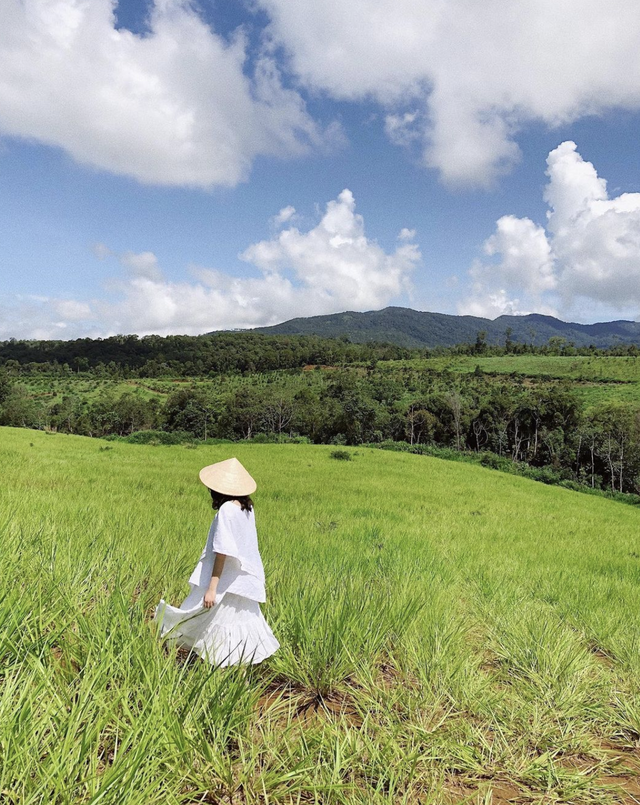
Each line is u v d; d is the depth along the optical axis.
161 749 2.29
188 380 177.88
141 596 3.74
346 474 25.23
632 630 5.87
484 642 5.04
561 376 128.38
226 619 3.24
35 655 2.75
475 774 2.83
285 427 92.19
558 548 11.99
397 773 2.58
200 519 9.73
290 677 3.54
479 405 88.19
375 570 6.88
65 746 1.98
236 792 2.33
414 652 3.97
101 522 6.82
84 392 148.75
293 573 5.41
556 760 3.13
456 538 11.84
